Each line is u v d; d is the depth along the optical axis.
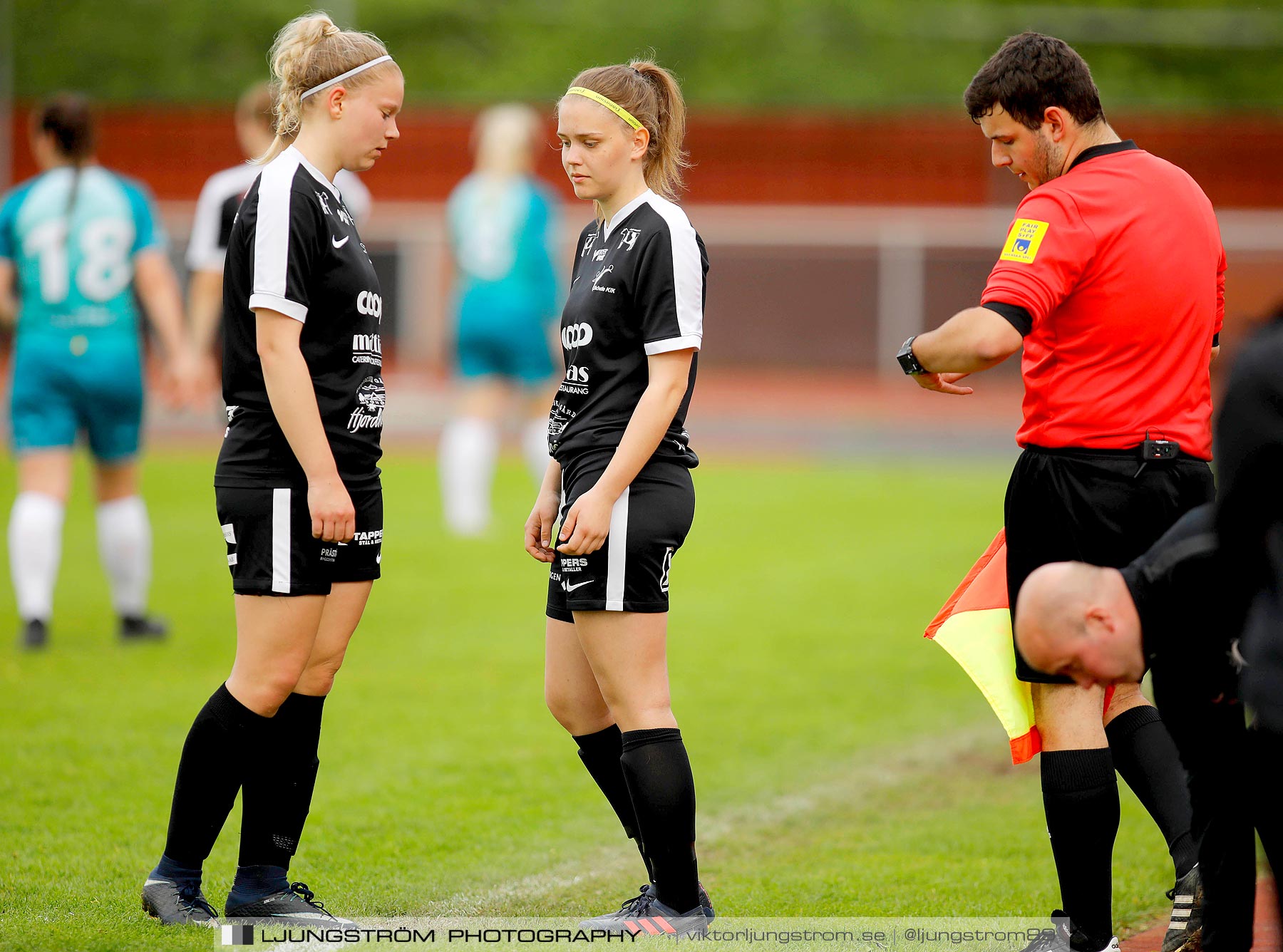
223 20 113.50
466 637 25.12
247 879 12.16
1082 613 9.20
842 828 15.75
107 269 23.14
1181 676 10.07
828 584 29.91
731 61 112.06
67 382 23.12
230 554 11.95
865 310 81.12
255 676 11.84
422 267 79.00
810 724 20.00
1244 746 9.71
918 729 19.84
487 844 14.91
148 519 36.44
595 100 11.66
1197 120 81.62
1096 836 11.13
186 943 11.48
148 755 17.64
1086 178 11.35
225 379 12.04
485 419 35.88
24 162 85.81
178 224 76.81
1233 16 111.50
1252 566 9.01
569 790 16.86
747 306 82.00
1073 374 11.45
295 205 11.52
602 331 11.76
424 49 111.62
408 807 16.14
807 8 114.12
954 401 70.88
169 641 24.00
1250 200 79.81
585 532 11.34
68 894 12.83
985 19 113.19
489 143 35.59
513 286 35.34
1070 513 11.41
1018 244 11.13
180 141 83.31
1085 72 11.59
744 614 27.20
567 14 114.56
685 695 21.50
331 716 20.11
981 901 13.10
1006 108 11.62
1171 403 11.40
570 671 12.51
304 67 11.93
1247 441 8.68
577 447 11.88
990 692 11.59
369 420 12.26
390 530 35.88
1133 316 11.20
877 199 82.44
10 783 16.42
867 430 59.06
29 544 23.16
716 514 39.00
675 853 11.71
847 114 84.75
